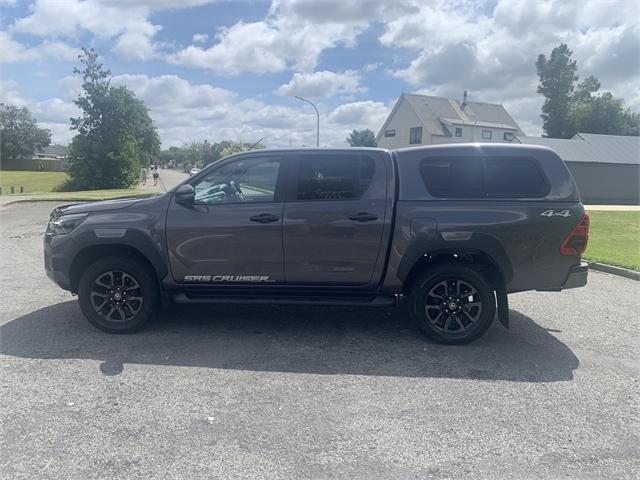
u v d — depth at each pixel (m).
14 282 7.56
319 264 5.07
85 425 3.44
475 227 4.86
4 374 4.24
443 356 4.81
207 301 5.22
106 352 4.77
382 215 4.96
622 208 25.56
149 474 2.91
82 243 5.15
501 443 3.30
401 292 5.18
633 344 5.23
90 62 42.19
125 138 44.16
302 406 3.77
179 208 5.12
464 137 46.69
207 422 3.51
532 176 4.98
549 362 4.71
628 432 3.46
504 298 5.01
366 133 75.88
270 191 5.11
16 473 2.89
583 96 62.28
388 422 3.55
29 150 108.38
